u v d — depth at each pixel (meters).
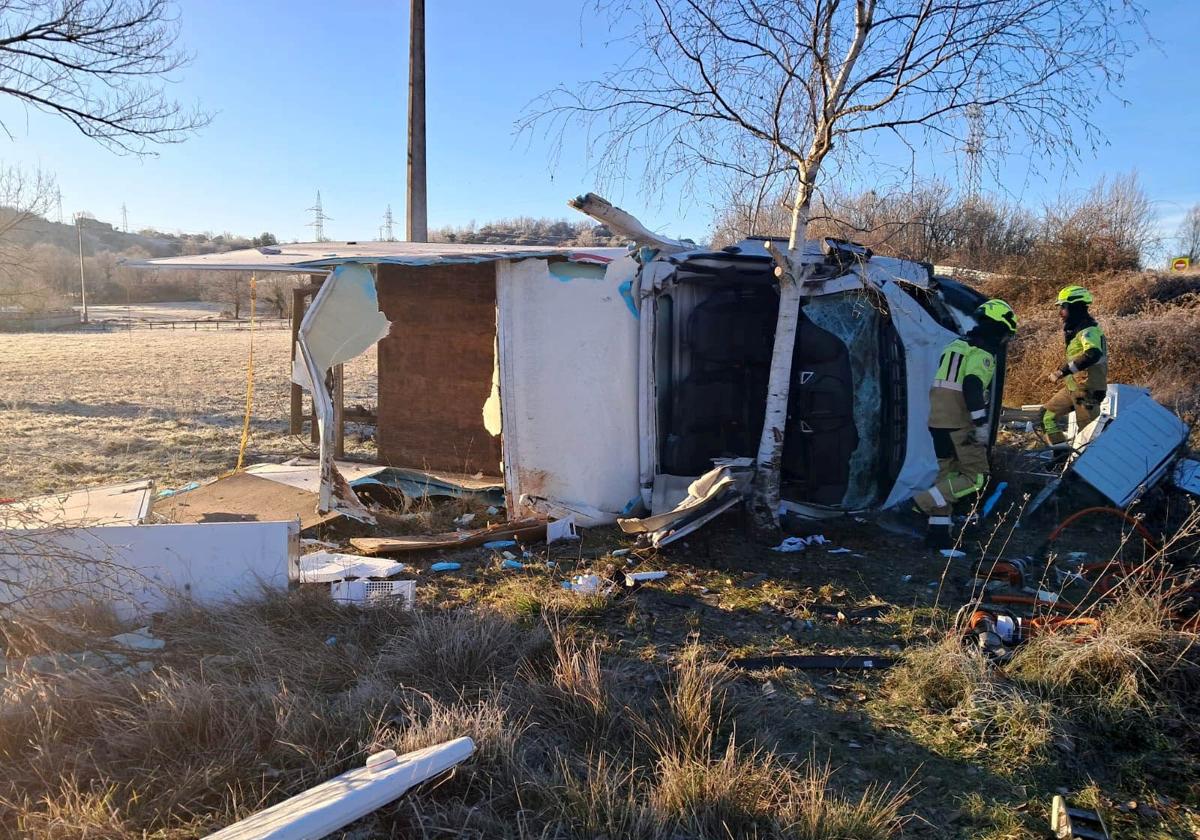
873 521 7.20
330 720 3.39
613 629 4.88
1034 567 5.93
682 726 3.56
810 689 4.15
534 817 2.92
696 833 2.87
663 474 7.55
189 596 4.77
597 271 7.30
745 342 7.61
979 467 6.44
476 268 8.58
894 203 7.23
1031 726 3.68
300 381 6.46
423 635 4.18
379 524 6.96
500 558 6.18
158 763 3.15
